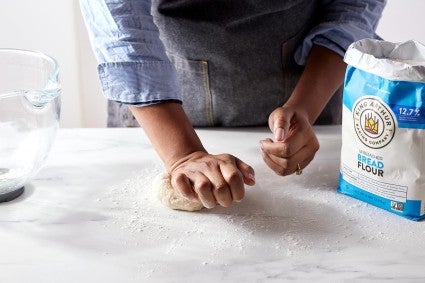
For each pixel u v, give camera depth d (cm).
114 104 113
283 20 96
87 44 173
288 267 60
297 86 94
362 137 70
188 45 97
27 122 72
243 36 96
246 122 103
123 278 58
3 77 80
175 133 76
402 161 67
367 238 66
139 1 76
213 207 71
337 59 96
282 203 74
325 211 72
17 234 66
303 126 84
